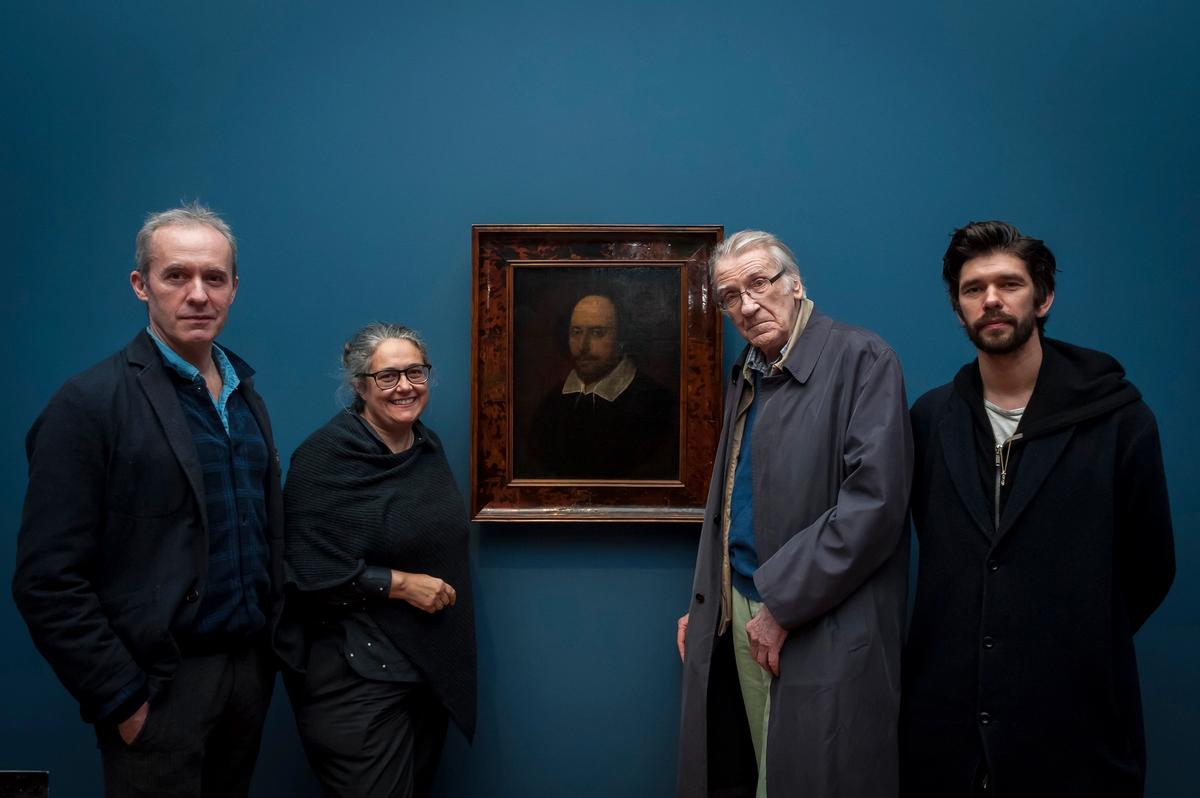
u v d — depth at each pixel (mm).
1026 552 1689
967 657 1729
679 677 2416
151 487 1706
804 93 2398
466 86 2416
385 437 2098
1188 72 2381
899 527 1808
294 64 2418
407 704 2045
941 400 1919
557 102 2414
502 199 2414
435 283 2422
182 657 1749
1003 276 1708
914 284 2395
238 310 2414
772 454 1938
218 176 2414
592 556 2416
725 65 2404
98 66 2414
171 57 2416
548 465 2367
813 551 1803
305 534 1977
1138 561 1750
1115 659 1694
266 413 2002
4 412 2398
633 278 2363
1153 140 2385
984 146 2393
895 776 1801
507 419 2357
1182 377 2373
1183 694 2355
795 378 1940
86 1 2414
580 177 2412
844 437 1894
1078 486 1681
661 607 2420
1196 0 2377
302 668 1981
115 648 1644
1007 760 1666
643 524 2418
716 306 2330
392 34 2418
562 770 2418
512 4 2414
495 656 2420
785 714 1836
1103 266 2383
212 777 1896
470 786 2416
